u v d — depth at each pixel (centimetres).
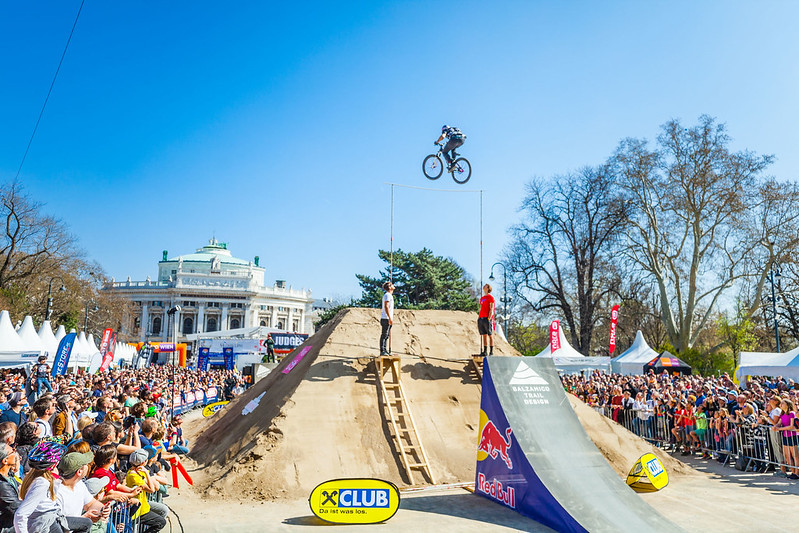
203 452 1297
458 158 1458
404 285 5088
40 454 469
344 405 1197
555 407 1004
